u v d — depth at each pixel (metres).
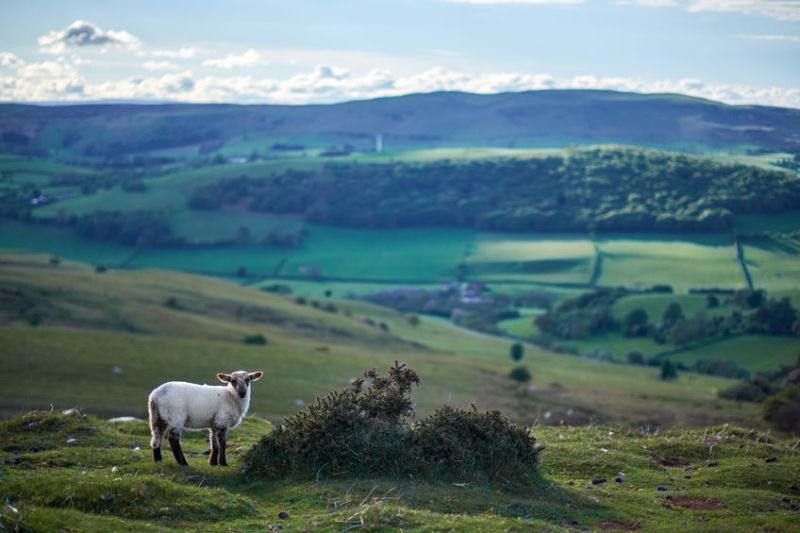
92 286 117.44
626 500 15.59
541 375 100.50
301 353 90.62
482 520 13.02
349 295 179.75
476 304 167.12
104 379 67.44
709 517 14.62
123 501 13.20
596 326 137.62
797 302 117.19
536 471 16.39
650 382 102.88
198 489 14.08
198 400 16.48
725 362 108.25
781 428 66.12
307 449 15.75
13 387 61.78
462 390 81.31
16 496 13.33
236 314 121.50
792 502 15.66
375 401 16.83
